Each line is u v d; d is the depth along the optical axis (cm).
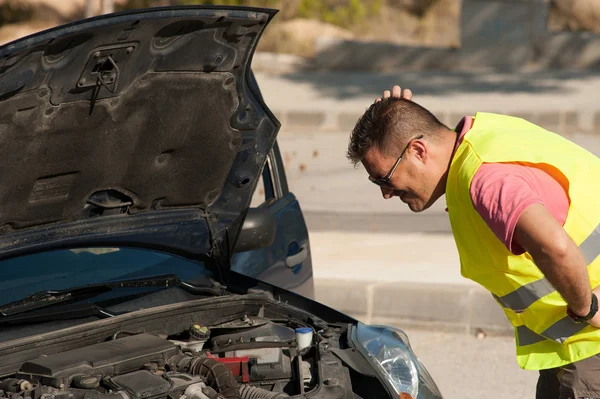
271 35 2275
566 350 399
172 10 397
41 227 449
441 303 825
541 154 376
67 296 446
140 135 448
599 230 375
